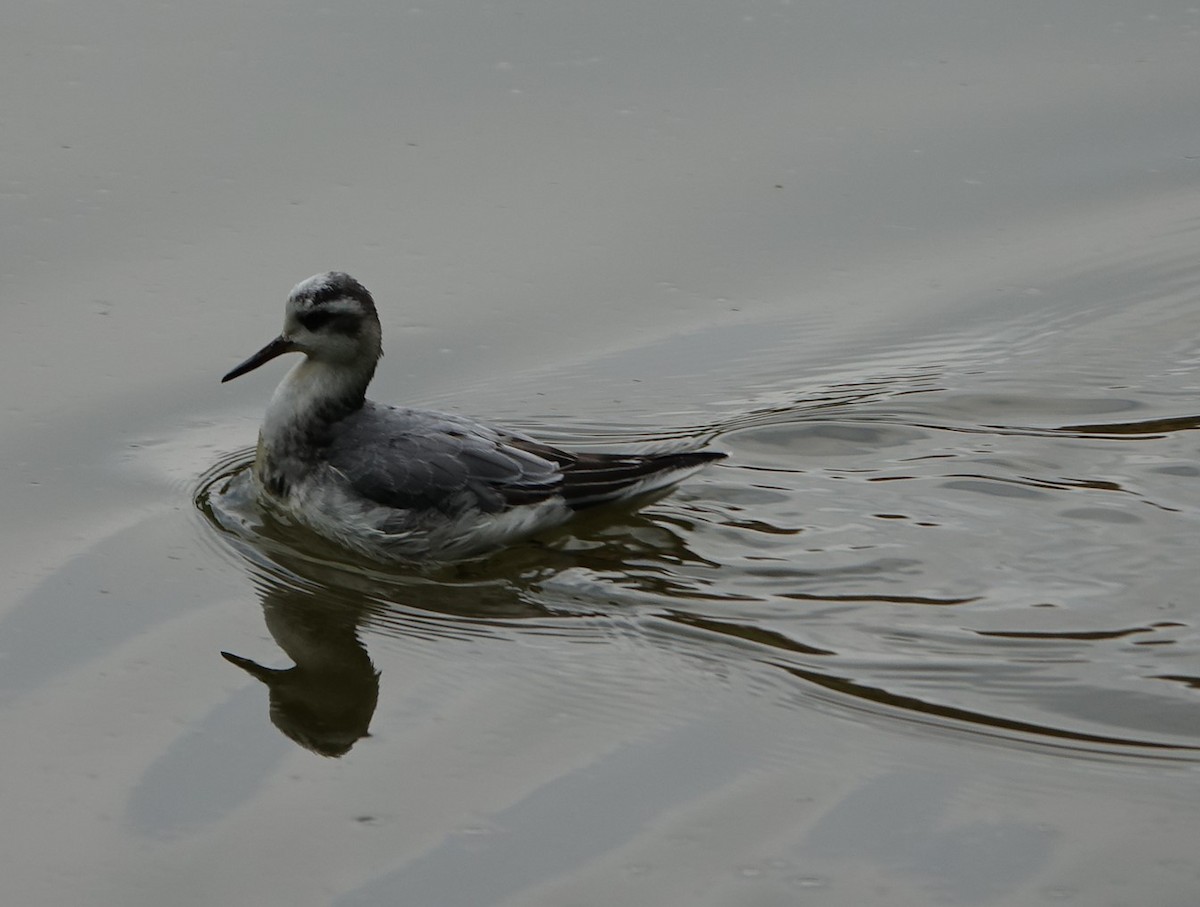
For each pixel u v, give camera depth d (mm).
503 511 12867
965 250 17234
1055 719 10617
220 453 14375
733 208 17734
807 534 12898
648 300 16469
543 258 16984
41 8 20922
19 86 19219
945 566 12383
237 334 15711
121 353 15453
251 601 12352
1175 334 15797
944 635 11539
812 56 20203
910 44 20406
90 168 17953
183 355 15461
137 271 16531
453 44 20328
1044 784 9992
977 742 10422
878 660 11297
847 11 21094
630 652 11570
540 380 15328
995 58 20094
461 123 18938
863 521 13047
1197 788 9906
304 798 10047
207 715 10922
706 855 9422
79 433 14430
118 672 11406
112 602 12258
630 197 17891
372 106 19141
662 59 20125
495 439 13242
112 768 10352
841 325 16109
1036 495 13312
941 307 16328
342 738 10656
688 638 11656
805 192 18000
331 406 13359
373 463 13023
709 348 15797
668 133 18844
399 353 15633
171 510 13516
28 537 13039
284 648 11734
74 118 18734
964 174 18234
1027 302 16359
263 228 17234
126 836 9695
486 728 10742
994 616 11734
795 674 11180
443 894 9148
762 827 9656
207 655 11633
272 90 19359
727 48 20328
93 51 19984
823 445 14266
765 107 19266
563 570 12648
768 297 16531
